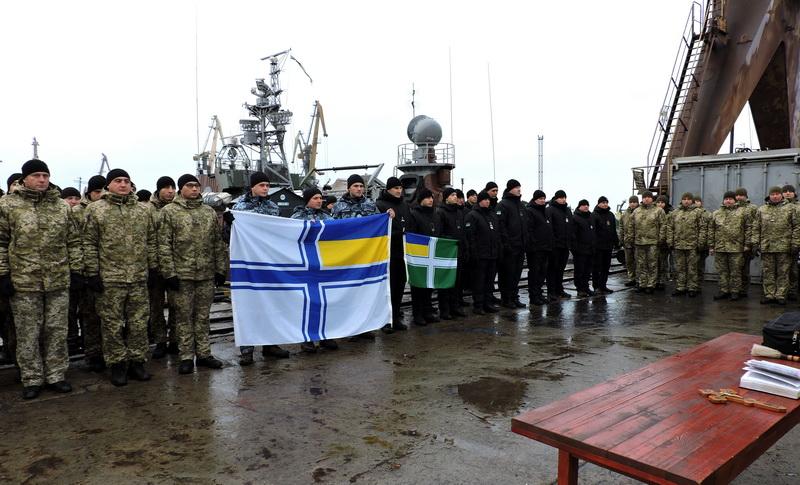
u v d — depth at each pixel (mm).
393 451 3496
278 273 6047
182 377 5293
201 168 18391
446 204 8273
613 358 5785
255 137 16641
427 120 17984
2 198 4621
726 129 13117
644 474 1958
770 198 9125
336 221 6473
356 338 6930
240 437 3752
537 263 9461
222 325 7562
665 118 14211
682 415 2406
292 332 6078
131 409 4352
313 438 3723
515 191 9039
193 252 5430
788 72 12359
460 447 3547
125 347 5148
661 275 11250
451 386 4867
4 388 4980
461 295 9172
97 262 4953
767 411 2438
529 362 5656
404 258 7367
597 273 10984
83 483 3104
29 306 4621
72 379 5266
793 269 9844
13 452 3531
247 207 6164
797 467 3270
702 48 13719
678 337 6785
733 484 3068
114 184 5055
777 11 12594
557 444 2232
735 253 9641
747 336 3779
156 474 3205
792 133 12180
